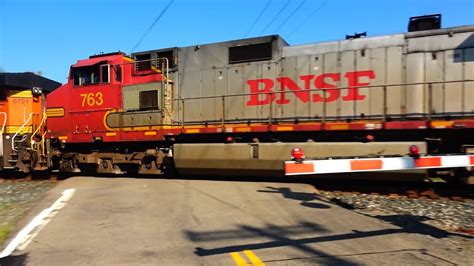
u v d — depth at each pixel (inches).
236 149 427.2
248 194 346.0
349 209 297.7
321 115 414.3
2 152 579.8
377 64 395.2
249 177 459.8
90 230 239.1
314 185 405.4
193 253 192.5
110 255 192.2
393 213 283.6
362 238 213.0
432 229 235.6
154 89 474.3
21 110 600.7
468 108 362.3
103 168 512.1
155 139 469.7
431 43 379.2
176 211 286.5
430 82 373.1
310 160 201.8
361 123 380.2
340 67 409.4
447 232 229.3
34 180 550.6
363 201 328.8
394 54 389.7
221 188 381.4
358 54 403.2
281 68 434.0
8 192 438.9
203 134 452.1
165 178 480.7
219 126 441.4
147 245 207.0
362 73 400.5
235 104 451.2
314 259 180.9
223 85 460.8
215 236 221.1
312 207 291.4
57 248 205.3
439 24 388.5
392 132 379.9
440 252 189.6
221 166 436.8
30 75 618.5
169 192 366.9
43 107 625.9
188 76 479.2
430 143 371.9
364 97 398.0
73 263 182.5
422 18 392.5
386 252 189.5
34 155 566.6
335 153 382.9
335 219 254.4
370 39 401.7
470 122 341.4
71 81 525.0
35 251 201.5
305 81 423.2
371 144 370.3
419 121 361.1
